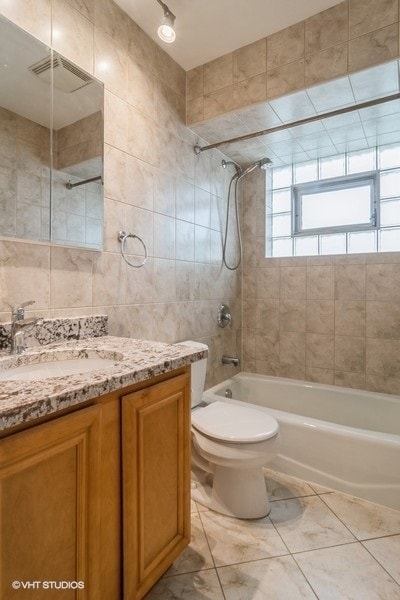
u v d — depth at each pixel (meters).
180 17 1.58
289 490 1.61
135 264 1.61
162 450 0.97
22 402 0.59
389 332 2.11
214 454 1.33
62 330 1.24
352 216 2.36
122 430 0.83
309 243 2.54
